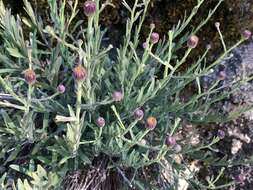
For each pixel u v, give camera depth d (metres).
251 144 0.34
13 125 0.27
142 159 0.27
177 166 0.30
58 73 0.30
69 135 0.25
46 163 0.28
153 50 0.35
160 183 0.30
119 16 0.34
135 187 0.30
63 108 0.29
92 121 0.30
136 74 0.27
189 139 0.30
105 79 0.30
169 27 0.34
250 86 0.34
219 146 0.34
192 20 0.34
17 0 0.34
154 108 0.30
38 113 0.31
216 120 0.30
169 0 0.34
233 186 0.34
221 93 0.32
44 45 0.31
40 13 0.33
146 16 0.34
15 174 0.30
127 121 0.30
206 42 0.34
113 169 0.30
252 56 0.34
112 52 0.35
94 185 0.30
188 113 0.31
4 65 0.31
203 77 0.34
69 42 0.34
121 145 0.27
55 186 0.27
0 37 0.33
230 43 0.34
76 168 0.28
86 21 0.34
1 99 0.30
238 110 0.30
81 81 0.22
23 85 0.30
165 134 0.30
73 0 0.33
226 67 0.34
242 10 0.34
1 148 0.30
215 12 0.34
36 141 0.29
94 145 0.28
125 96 0.29
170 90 0.30
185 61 0.34
